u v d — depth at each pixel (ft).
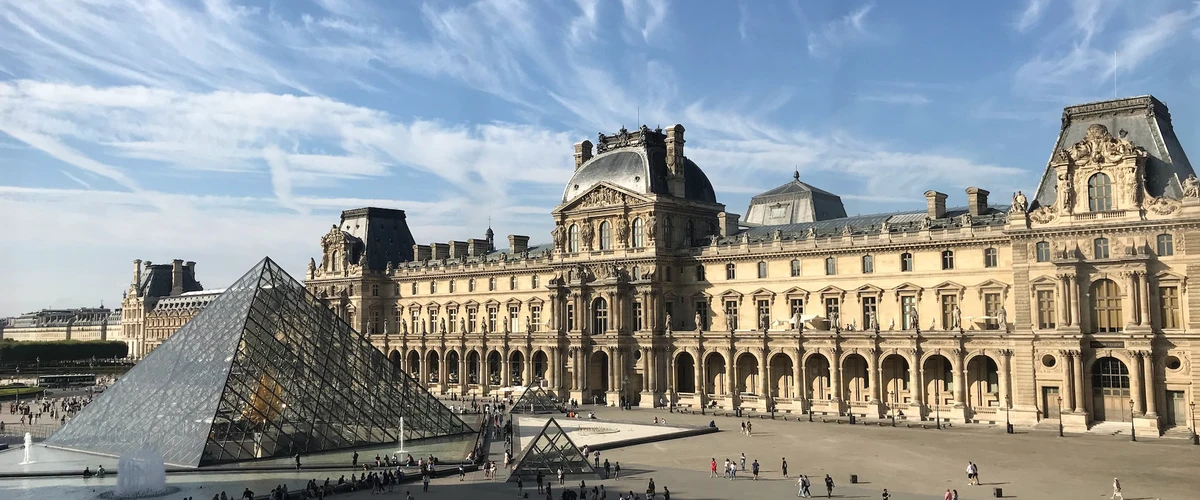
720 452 348.79
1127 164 381.19
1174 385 369.50
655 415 475.72
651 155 557.33
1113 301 383.86
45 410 554.46
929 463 315.58
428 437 395.75
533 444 311.27
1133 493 262.06
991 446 350.64
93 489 294.25
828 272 492.54
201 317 388.78
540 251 634.02
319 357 374.84
